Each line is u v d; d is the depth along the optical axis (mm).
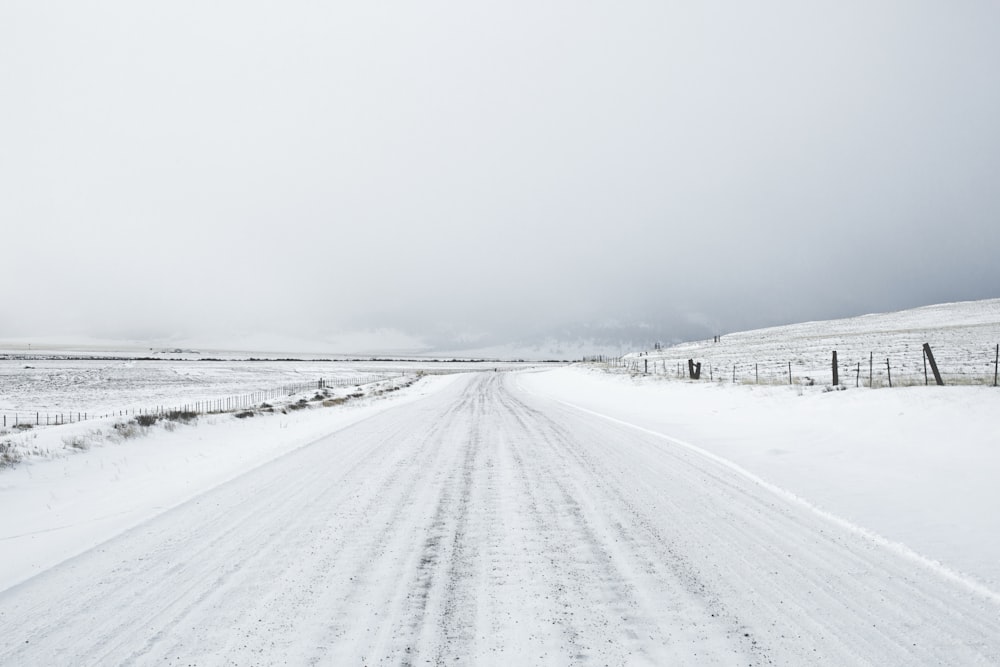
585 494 6809
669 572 4320
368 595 3949
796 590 3982
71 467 9695
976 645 3223
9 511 6867
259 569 4477
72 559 4801
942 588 4000
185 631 3457
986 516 5559
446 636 3352
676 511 6027
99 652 3225
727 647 3191
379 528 5520
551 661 3051
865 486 6906
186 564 4617
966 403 10102
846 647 3195
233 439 13375
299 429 14797
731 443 10562
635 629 3418
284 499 6746
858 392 13273
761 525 5504
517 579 4215
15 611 3797
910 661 3049
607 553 4750
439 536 5254
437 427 14195
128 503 6859
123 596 4004
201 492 7195
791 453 9227
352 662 3062
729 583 4105
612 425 14070
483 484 7434
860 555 4664
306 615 3648
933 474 7211
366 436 12508
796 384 18562
